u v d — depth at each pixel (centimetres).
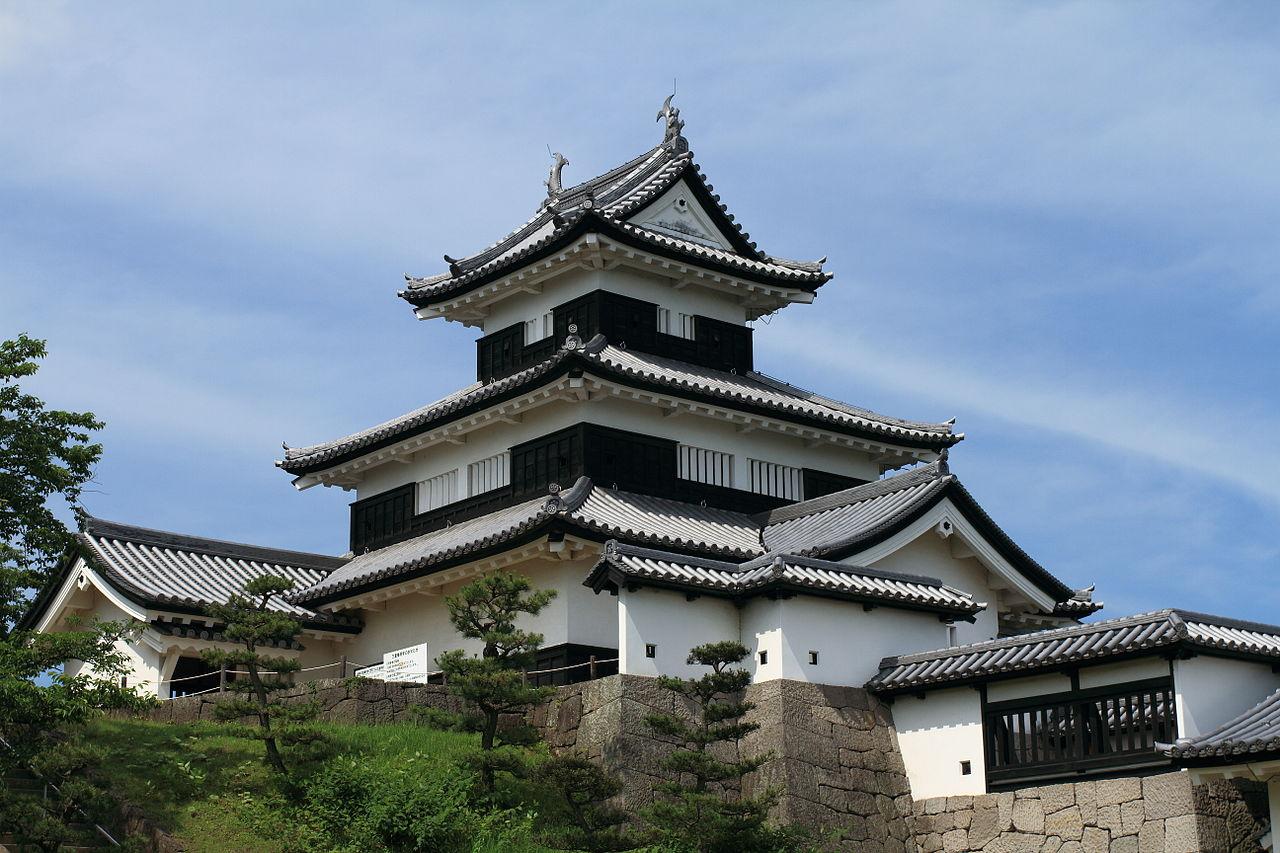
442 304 4725
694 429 4316
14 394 3275
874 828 3216
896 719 3366
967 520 3800
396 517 4647
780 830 2950
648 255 4406
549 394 4103
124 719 3391
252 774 3016
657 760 3170
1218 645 2930
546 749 3281
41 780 2931
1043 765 3092
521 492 4247
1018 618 4025
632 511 3972
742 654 2992
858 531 3653
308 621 4322
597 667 3791
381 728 3303
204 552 4509
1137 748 2997
